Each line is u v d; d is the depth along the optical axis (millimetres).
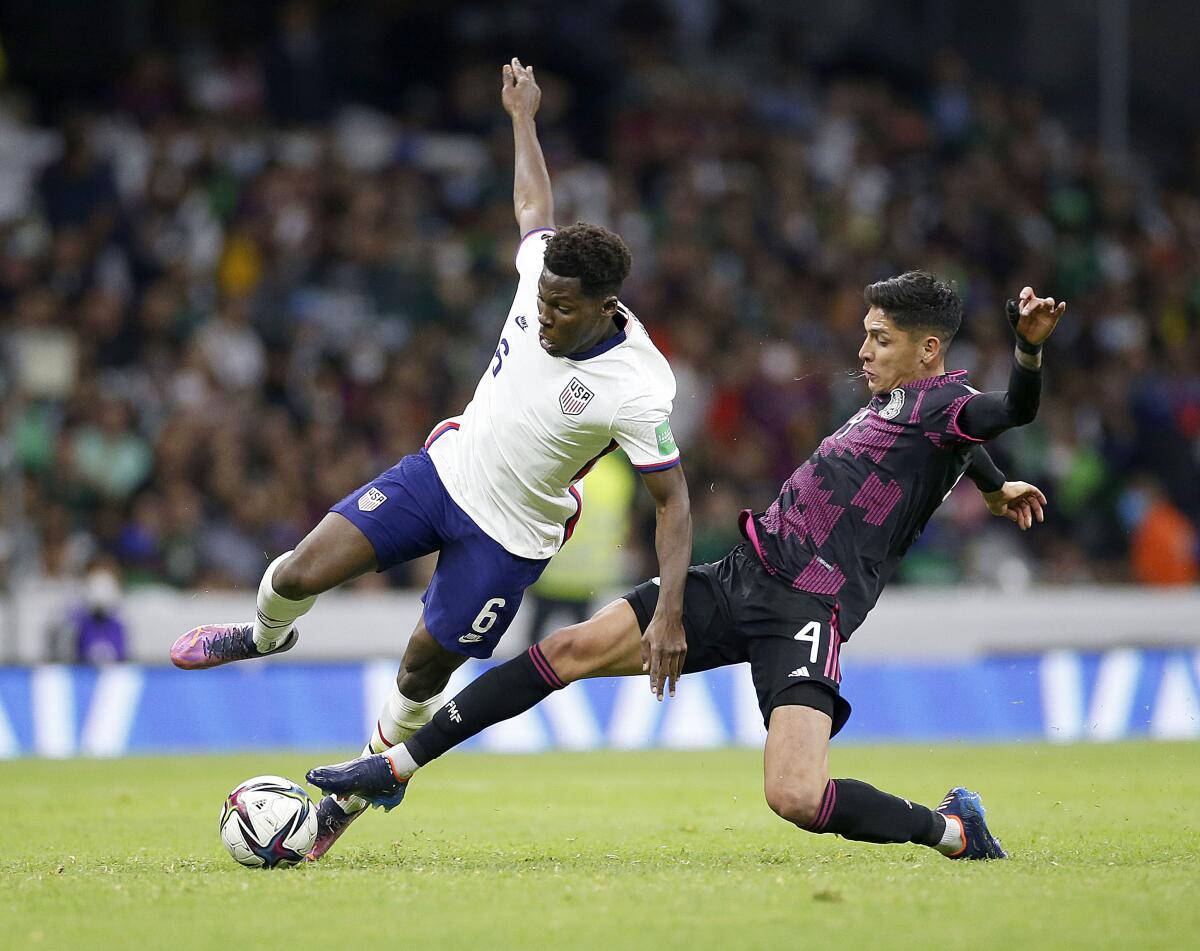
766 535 20266
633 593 20469
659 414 19828
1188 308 76062
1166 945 13906
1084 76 86938
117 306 60656
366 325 63906
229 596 52469
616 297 19531
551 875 18219
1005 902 15883
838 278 71188
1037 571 60875
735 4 88625
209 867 19500
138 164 67688
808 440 63344
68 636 46594
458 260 67000
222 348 59719
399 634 52719
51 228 64062
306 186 66625
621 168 73562
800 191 74000
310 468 56688
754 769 37594
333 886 17359
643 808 28297
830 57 89250
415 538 20703
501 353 20688
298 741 45656
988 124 81375
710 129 76812
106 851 21562
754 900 16156
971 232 74812
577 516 21328
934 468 20281
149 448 56344
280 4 78812
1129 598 57438
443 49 81188
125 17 77438
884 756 41156
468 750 45125
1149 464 65438
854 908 15633
